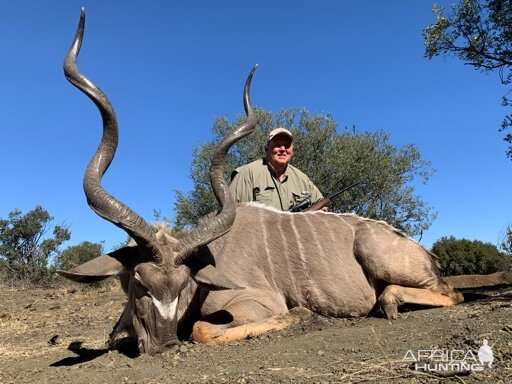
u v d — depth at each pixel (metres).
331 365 3.02
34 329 6.47
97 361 3.98
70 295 10.51
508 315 3.71
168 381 3.12
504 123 7.80
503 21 7.55
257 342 4.04
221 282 4.20
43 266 13.11
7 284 12.63
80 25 4.33
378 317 4.62
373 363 2.96
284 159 6.12
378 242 4.79
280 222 5.05
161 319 3.86
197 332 4.30
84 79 4.22
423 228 11.45
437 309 4.64
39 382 3.49
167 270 3.92
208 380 2.99
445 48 8.19
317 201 5.89
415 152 11.86
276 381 2.80
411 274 4.73
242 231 4.99
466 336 3.22
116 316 7.37
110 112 4.23
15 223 13.80
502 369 2.63
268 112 11.75
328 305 4.80
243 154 11.66
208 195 11.60
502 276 10.48
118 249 4.09
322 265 4.83
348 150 11.28
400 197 11.46
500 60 7.81
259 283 4.84
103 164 4.21
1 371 4.00
